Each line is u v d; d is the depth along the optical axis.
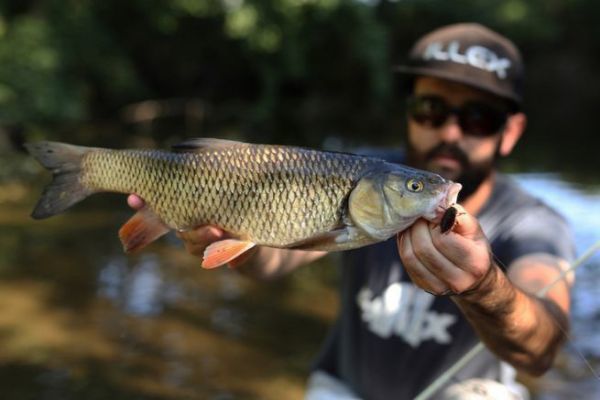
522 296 0.62
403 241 0.57
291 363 1.51
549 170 3.70
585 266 2.14
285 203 0.61
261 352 1.55
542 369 0.69
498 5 6.35
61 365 1.44
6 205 2.62
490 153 0.89
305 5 4.70
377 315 0.88
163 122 4.80
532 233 0.83
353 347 0.91
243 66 5.39
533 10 6.55
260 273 0.89
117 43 4.73
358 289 0.91
